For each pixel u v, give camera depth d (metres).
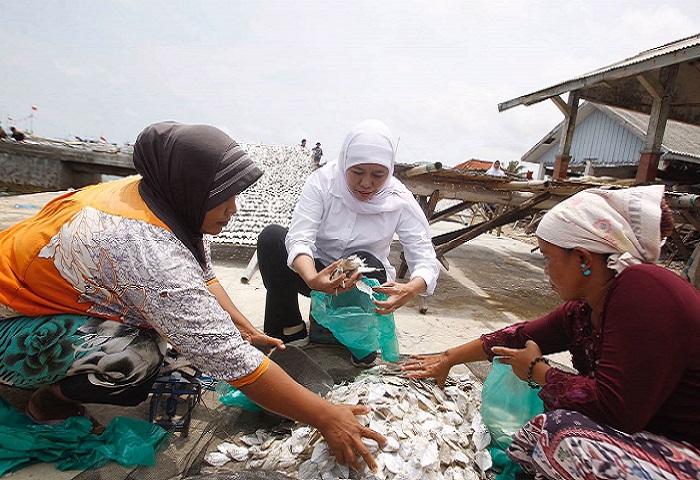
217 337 1.46
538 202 4.87
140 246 1.47
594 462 1.30
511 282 5.88
